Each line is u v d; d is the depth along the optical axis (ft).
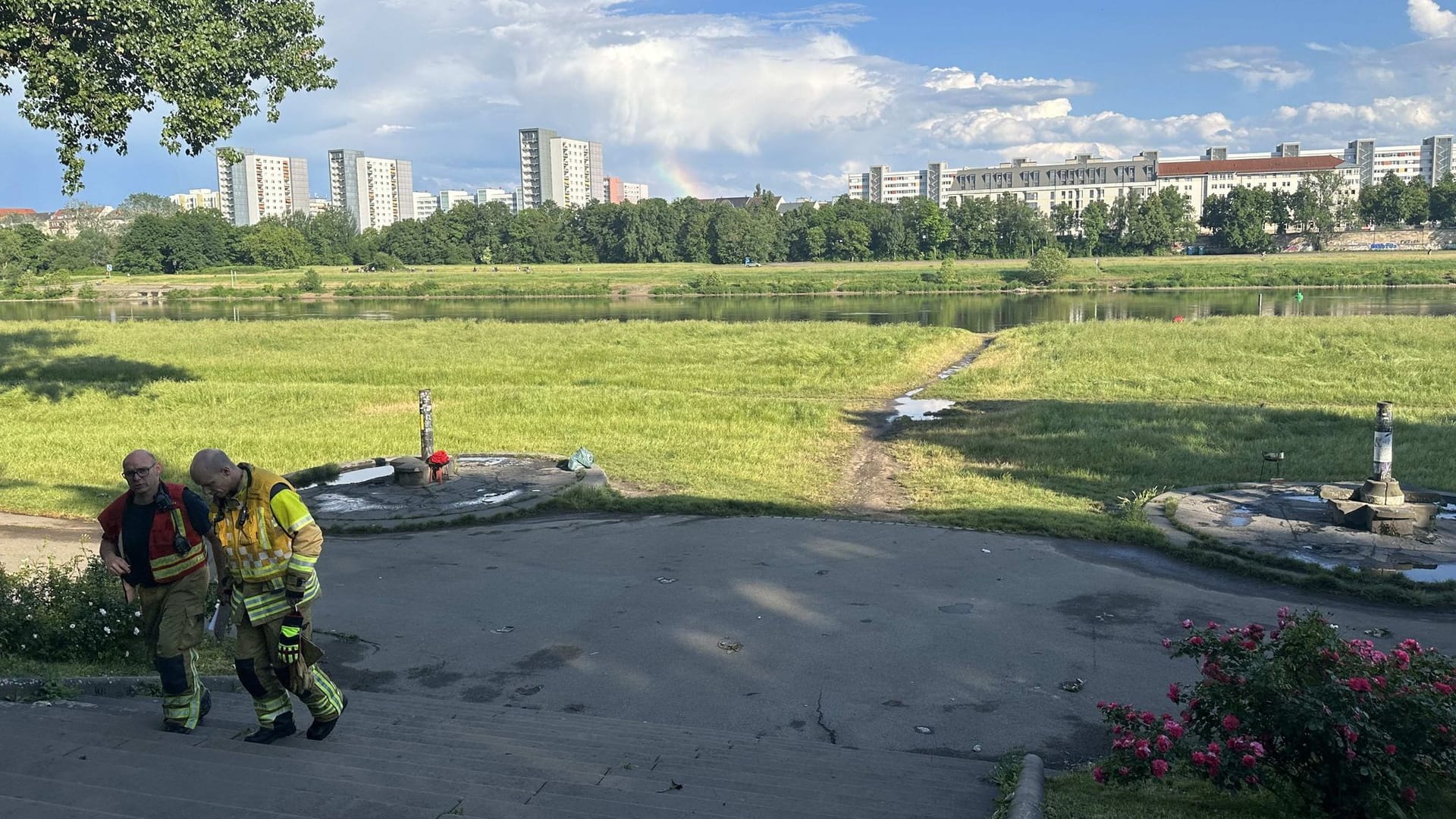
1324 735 15.62
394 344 152.97
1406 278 315.58
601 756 18.90
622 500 53.11
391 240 534.37
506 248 532.73
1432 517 45.52
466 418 84.94
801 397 104.53
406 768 16.74
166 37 71.31
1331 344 124.98
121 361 132.46
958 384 109.09
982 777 19.56
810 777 18.51
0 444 74.23
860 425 85.61
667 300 324.39
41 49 68.23
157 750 16.79
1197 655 17.94
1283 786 16.49
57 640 25.59
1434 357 113.29
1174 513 48.93
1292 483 55.57
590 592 36.55
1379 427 46.34
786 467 67.46
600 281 391.45
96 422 86.07
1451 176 509.76
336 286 392.06
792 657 29.37
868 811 15.79
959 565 40.09
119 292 385.50
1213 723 17.02
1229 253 490.90
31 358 136.36
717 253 516.73
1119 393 99.96
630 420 83.05
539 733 21.29
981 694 26.61
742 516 49.88
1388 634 32.37
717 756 19.79
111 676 23.52
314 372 121.49
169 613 18.01
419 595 36.32
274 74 85.46
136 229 479.82
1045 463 66.23
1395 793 15.69
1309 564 39.65
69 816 13.05
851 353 134.82
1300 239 504.84
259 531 17.13
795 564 40.24
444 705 24.30
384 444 73.10
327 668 28.76
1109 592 36.37
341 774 15.84
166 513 17.95
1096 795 17.40
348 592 36.86
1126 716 18.02
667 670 28.37
